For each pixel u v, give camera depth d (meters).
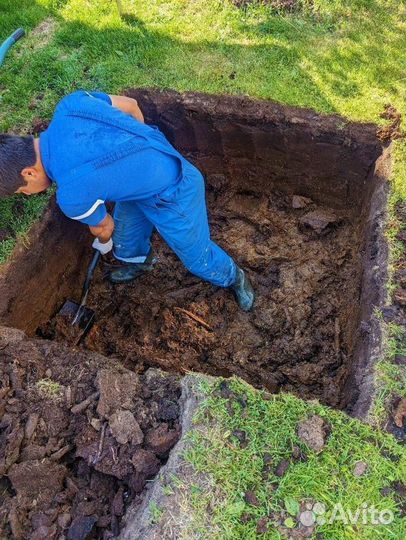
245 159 4.01
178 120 3.88
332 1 4.20
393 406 2.46
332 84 3.75
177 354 3.53
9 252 3.27
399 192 3.24
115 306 3.81
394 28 4.04
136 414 2.47
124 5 4.43
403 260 2.98
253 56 3.97
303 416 2.40
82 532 2.24
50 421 2.51
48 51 4.21
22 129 3.80
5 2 4.60
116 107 2.74
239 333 3.60
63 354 2.75
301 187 4.01
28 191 2.64
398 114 3.55
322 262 3.78
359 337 2.92
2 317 3.11
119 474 2.34
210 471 2.26
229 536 2.12
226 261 3.32
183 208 2.80
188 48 4.08
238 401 2.44
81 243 3.82
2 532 2.23
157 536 2.12
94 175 2.40
